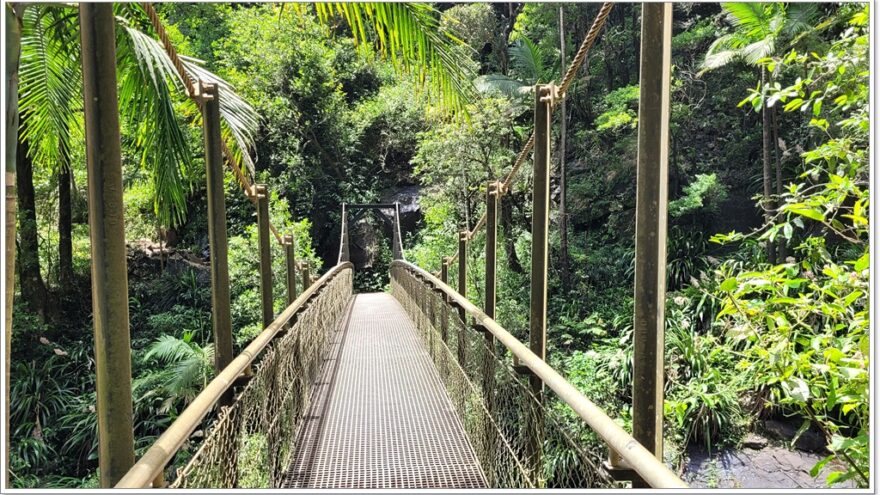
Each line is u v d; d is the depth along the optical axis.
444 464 2.92
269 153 18.30
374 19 2.45
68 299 10.80
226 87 2.91
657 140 1.51
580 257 12.10
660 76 1.51
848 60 2.24
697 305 7.87
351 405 3.92
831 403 1.90
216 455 1.63
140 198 11.11
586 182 13.18
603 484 1.37
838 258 6.25
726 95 11.46
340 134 19.41
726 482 5.90
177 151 2.79
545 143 2.78
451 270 12.65
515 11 18.34
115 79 1.37
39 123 3.30
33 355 9.06
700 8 13.78
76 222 12.21
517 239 12.90
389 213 19.86
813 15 6.66
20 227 9.69
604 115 11.95
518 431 2.25
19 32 1.22
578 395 1.53
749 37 7.52
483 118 11.40
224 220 2.63
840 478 1.79
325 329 5.66
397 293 11.94
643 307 1.52
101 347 1.36
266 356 2.56
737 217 11.13
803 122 9.12
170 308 11.91
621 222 12.48
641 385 1.52
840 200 2.00
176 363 7.77
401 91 19.62
